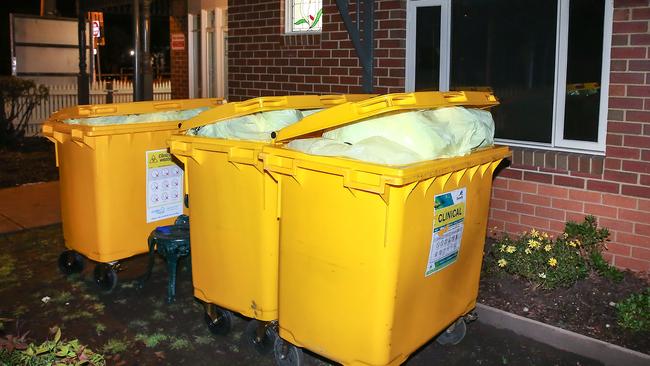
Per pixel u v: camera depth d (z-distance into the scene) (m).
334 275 3.77
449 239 4.06
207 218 4.64
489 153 4.26
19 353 3.74
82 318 5.24
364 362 3.74
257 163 4.18
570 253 5.21
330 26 7.14
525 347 4.71
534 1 5.76
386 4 6.61
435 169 3.65
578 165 5.46
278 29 7.71
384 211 3.52
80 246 5.72
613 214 5.34
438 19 6.39
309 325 3.96
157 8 15.06
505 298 5.16
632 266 5.29
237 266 4.51
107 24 31.02
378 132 3.87
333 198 3.70
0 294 5.69
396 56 6.61
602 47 5.38
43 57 16.02
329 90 7.27
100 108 5.73
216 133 4.60
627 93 5.17
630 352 4.35
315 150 3.79
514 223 5.92
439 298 4.13
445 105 4.11
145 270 6.32
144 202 5.66
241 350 4.75
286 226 4.00
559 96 5.67
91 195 5.46
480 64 6.19
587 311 4.89
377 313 3.64
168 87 17.67
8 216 7.96
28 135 14.54
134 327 5.10
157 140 5.64
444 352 4.66
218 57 11.48
